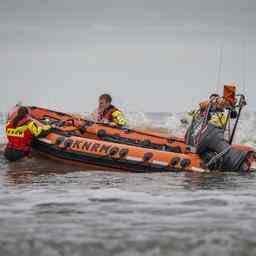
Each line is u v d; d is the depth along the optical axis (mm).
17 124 35344
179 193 25016
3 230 17656
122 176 31281
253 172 33938
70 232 17422
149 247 15766
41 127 35000
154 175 31984
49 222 18812
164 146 37250
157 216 19844
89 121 37969
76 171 33250
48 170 33250
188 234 17156
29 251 15414
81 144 34344
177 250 15484
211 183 28625
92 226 18250
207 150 34688
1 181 28703
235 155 34406
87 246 15844
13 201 22703
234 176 31797
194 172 33594
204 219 19328
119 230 17672
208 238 16672
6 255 15109
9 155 35500
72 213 20328
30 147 35500
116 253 15211
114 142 36000
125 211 20734
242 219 19297
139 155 33844
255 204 22141
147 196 24109
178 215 20000
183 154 34500
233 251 15375
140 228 17984
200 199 23344
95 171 33469
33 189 25984
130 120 64438
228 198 23609
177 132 58938
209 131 34562
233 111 35531
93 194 24562
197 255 15039
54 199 23219
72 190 25719
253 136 55000
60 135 34844
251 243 16109
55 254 15148
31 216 19750
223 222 18828
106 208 21266
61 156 34438
